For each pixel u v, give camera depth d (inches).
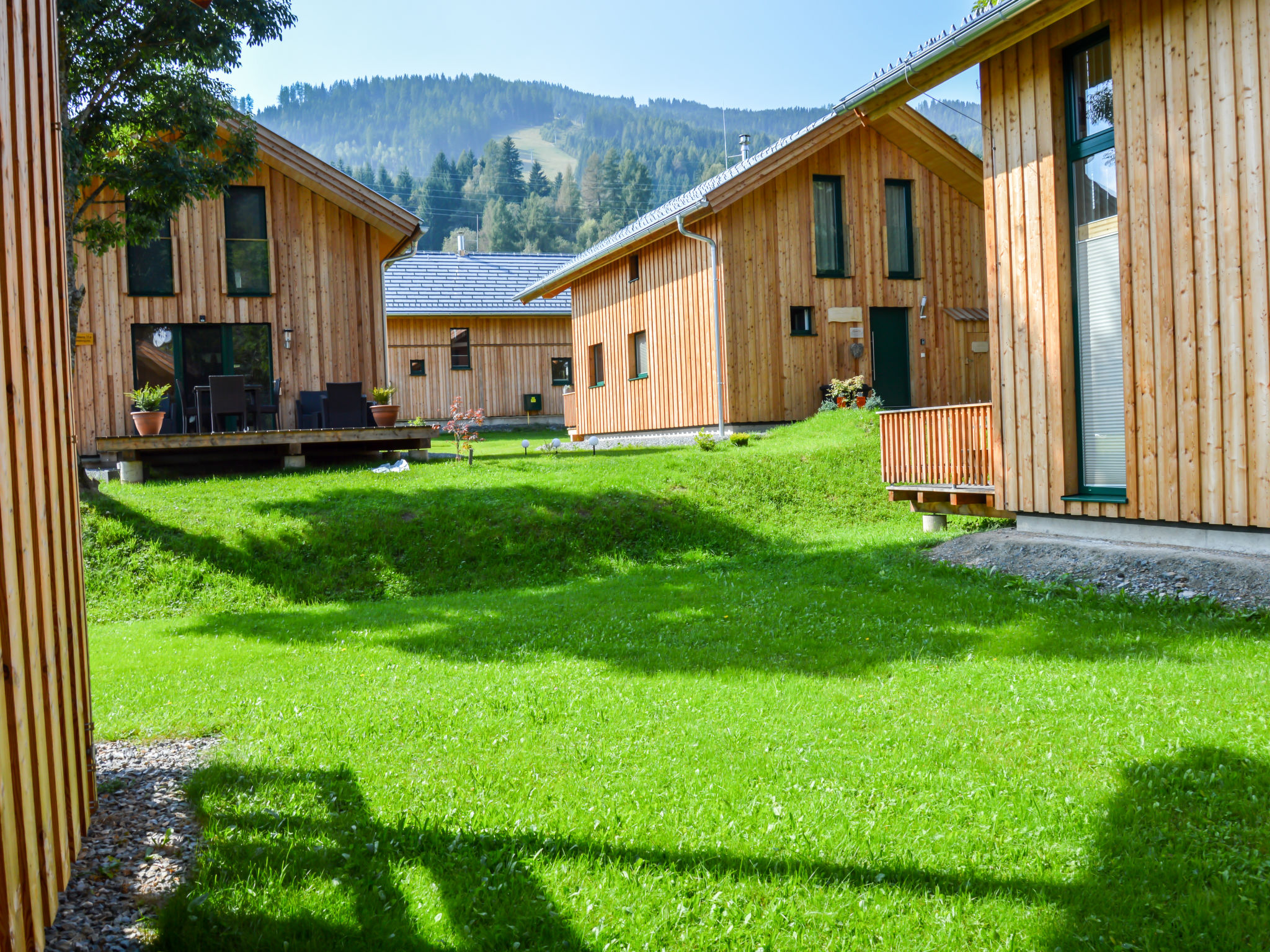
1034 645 248.4
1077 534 377.1
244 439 587.2
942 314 802.2
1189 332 321.1
